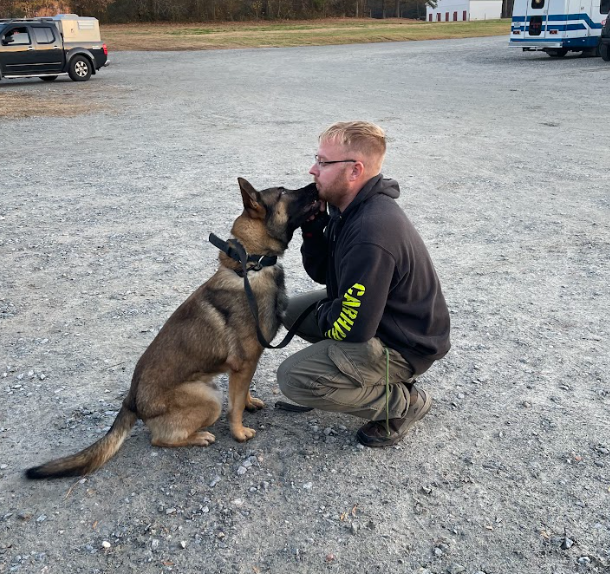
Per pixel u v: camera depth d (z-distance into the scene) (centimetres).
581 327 456
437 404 367
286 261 614
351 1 7012
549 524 271
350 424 352
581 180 852
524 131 1195
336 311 290
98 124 1386
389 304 297
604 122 1250
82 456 304
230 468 316
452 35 4650
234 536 270
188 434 329
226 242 328
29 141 1205
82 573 253
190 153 1077
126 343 449
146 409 318
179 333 324
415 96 1714
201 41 4131
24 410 368
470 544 262
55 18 2188
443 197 796
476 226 687
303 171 925
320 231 348
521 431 338
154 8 5578
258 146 1118
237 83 2112
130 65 2841
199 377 327
